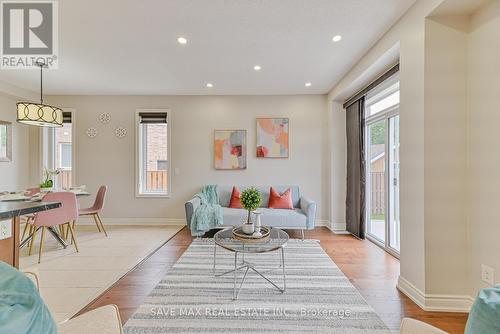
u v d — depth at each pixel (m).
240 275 2.57
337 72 3.69
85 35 2.64
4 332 0.61
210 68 3.54
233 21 2.42
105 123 4.84
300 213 3.94
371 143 3.97
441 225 1.98
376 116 3.65
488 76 1.79
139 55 3.12
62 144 5.00
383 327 1.76
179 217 4.83
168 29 2.54
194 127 4.84
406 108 2.23
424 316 1.89
